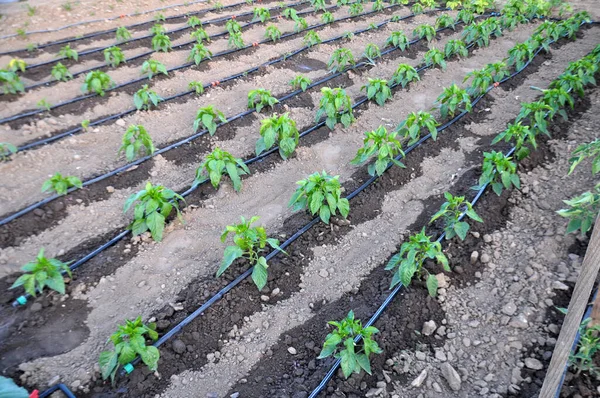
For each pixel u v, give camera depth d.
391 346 3.79
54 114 6.82
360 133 6.80
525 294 4.08
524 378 3.45
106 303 4.23
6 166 5.75
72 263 4.57
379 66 8.64
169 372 3.64
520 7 10.42
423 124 6.09
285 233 5.00
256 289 4.36
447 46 8.73
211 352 3.84
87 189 5.50
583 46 8.89
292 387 3.53
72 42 9.23
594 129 6.23
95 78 7.16
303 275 4.56
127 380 3.54
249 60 8.75
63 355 3.74
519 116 6.09
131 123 6.78
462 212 4.65
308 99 7.52
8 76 7.01
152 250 4.81
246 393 3.52
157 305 4.21
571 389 3.19
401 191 5.65
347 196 5.50
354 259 4.74
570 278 4.10
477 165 5.90
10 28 9.61
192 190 5.55
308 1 12.28
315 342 3.91
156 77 7.97
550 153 5.93
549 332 3.73
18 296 4.22
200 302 4.17
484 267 4.45
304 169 6.09
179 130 6.74
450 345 3.79
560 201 5.04
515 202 5.16
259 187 5.76
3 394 3.20
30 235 4.91
